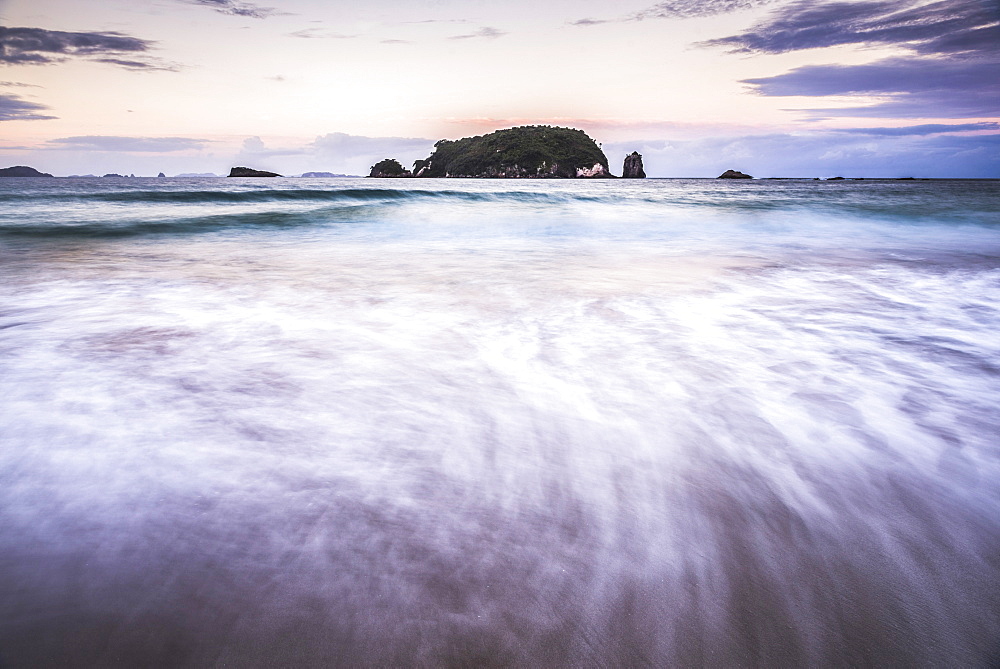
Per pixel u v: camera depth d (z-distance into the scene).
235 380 2.40
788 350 2.98
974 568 1.33
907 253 7.65
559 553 1.32
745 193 27.36
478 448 1.82
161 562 1.26
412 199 18.30
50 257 6.46
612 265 6.12
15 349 2.81
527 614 1.14
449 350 2.88
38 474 1.61
